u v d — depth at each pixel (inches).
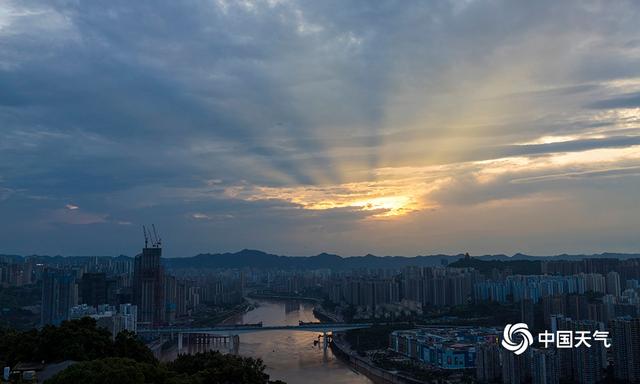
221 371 5762.8
